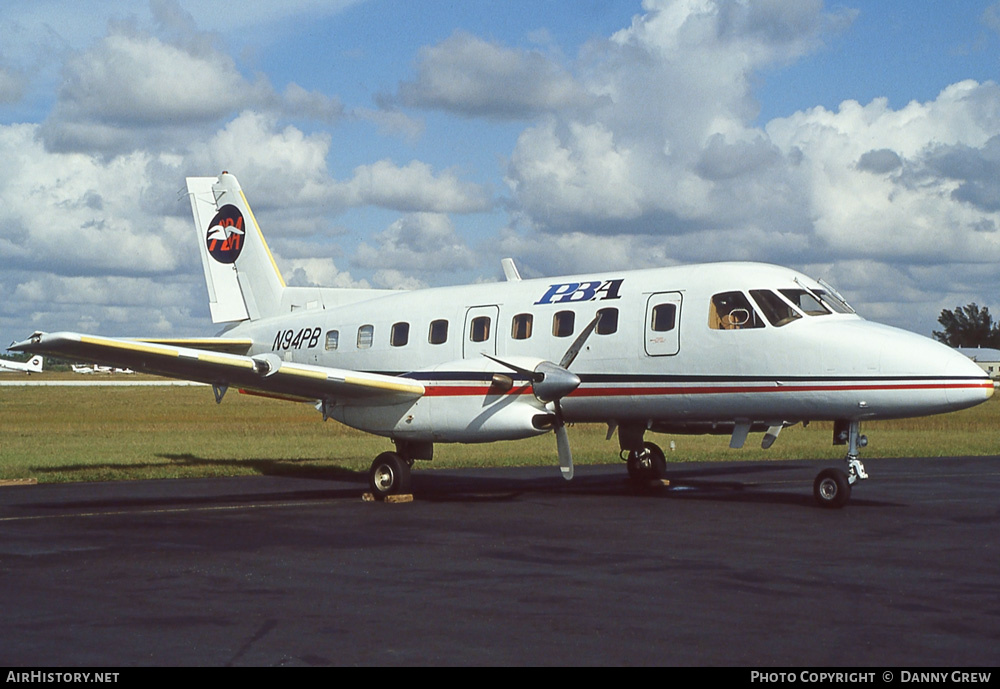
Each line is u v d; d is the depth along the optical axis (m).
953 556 9.27
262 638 6.34
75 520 12.13
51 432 34.66
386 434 14.74
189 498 14.84
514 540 10.34
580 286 15.27
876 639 6.27
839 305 13.70
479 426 13.87
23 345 13.05
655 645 6.15
